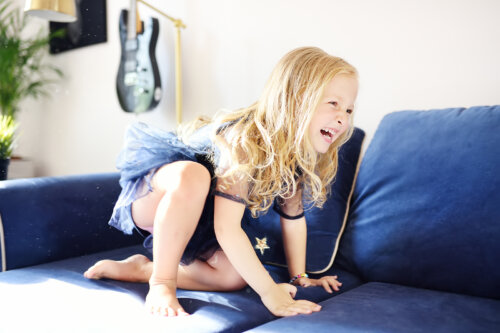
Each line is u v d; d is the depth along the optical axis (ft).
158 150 3.70
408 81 4.98
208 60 6.82
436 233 3.46
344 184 4.43
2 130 7.72
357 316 2.77
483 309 2.91
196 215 3.27
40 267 4.01
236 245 3.31
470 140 3.54
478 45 4.54
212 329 2.65
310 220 4.25
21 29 9.82
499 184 3.27
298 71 3.55
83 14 8.77
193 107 7.07
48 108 9.77
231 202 3.38
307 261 4.05
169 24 7.31
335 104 3.52
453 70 4.70
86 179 4.82
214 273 3.51
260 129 3.51
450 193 3.48
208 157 3.71
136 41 7.25
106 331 2.56
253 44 6.29
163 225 3.17
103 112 8.69
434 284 3.43
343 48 5.43
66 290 3.30
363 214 4.03
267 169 3.52
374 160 4.15
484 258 3.22
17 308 2.93
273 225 4.33
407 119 4.11
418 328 2.55
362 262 3.88
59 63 9.41
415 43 4.92
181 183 3.24
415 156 3.81
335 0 5.47
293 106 3.55
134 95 7.30
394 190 3.84
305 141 3.50
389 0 5.07
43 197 4.37
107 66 8.53
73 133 9.31
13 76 9.27
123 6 8.14
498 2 4.41
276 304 3.09
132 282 3.62
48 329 2.60
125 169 3.81
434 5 4.78
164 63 7.42
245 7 6.33
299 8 5.79
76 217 4.58
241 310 3.01
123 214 3.87
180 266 3.63
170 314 2.84
